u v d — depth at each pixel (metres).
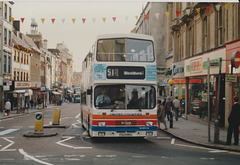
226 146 11.80
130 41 13.48
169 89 38.66
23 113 38.03
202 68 22.66
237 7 17.77
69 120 27.02
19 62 53.03
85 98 17.67
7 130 18.83
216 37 21.50
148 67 13.39
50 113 38.38
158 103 18.80
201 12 24.22
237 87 17.02
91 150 11.30
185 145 12.67
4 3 44.25
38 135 15.26
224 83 19.62
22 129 19.50
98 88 13.16
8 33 46.31
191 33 27.80
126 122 13.01
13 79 49.00
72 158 9.72
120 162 9.08
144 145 12.65
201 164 8.84
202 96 22.75
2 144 12.82
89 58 15.71
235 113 12.03
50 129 19.03
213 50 20.66
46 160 9.40
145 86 13.32
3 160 9.40
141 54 13.46
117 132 12.98
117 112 13.00
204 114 22.23
